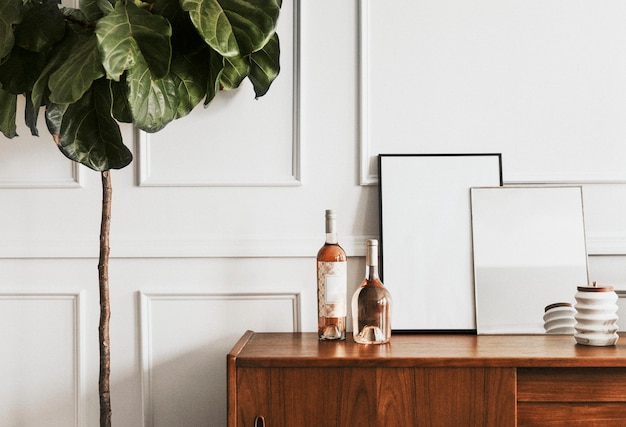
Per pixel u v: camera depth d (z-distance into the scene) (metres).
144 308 2.00
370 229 2.00
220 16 1.57
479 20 2.02
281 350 1.63
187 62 1.65
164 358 2.01
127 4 1.55
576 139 2.01
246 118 2.02
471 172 1.96
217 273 2.01
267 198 2.01
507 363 1.51
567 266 1.90
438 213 1.95
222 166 2.02
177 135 2.01
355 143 2.02
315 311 2.01
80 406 1.99
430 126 2.01
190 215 2.01
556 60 2.02
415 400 1.53
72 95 1.47
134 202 2.01
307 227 2.01
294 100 2.02
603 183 2.00
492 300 1.89
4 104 1.74
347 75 2.02
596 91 2.02
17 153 2.01
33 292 2.00
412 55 2.02
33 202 2.01
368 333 1.73
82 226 2.01
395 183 1.96
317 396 1.54
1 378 2.00
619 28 2.02
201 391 2.00
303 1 2.02
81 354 1.99
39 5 1.65
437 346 1.68
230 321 2.01
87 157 1.66
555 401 1.52
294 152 2.02
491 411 1.52
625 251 1.98
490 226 1.93
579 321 1.69
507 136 2.01
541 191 1.94
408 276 1.92
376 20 2.02
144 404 1.99
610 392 1.52
